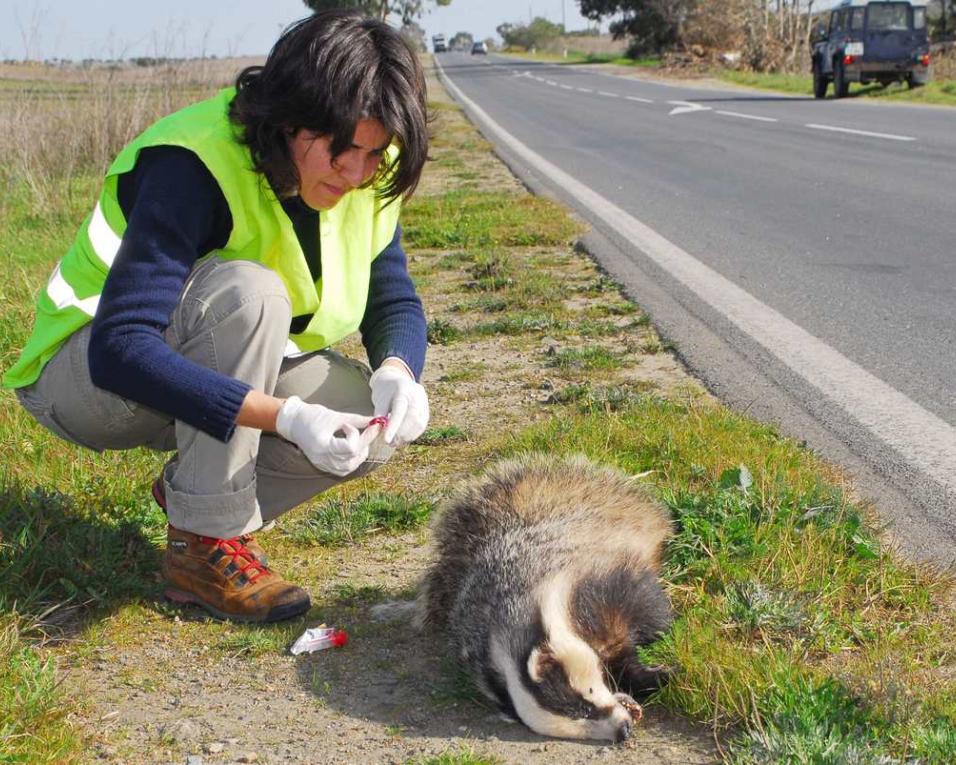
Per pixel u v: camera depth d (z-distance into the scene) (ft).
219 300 8.12
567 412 12.44
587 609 7.98
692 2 133.49
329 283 8.49
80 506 10.02
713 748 7.18
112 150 31.07
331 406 8.83
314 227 8.29
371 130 7.50
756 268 19.17
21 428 11.68
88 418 8.61
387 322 9.06
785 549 8.89
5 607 8.48
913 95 60.34
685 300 16.84
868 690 7.18
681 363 13.94
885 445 11.23
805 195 27.81
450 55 275.39
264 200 8.03
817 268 19.12
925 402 12.39
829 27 67.15
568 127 52.29
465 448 11.73
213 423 7.74
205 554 8.76
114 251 8.25
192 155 7.85
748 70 110.52
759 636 8.07
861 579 8.67
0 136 30.58
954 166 31.86
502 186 31.30
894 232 22.35
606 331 15.39
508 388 13.46
